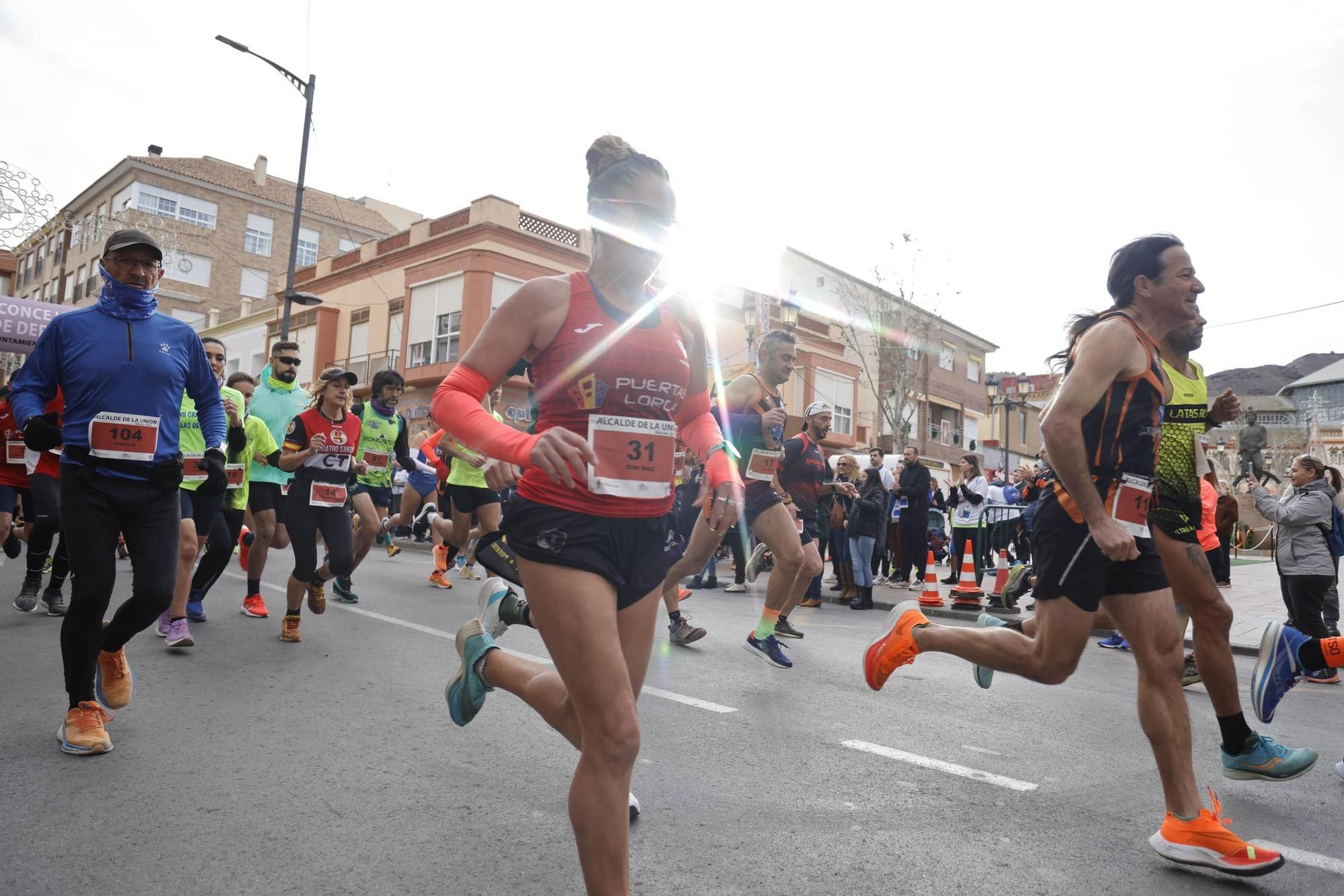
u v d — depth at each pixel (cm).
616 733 190
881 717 453
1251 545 2347
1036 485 1245
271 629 623
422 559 1312
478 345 208
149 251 369
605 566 199
